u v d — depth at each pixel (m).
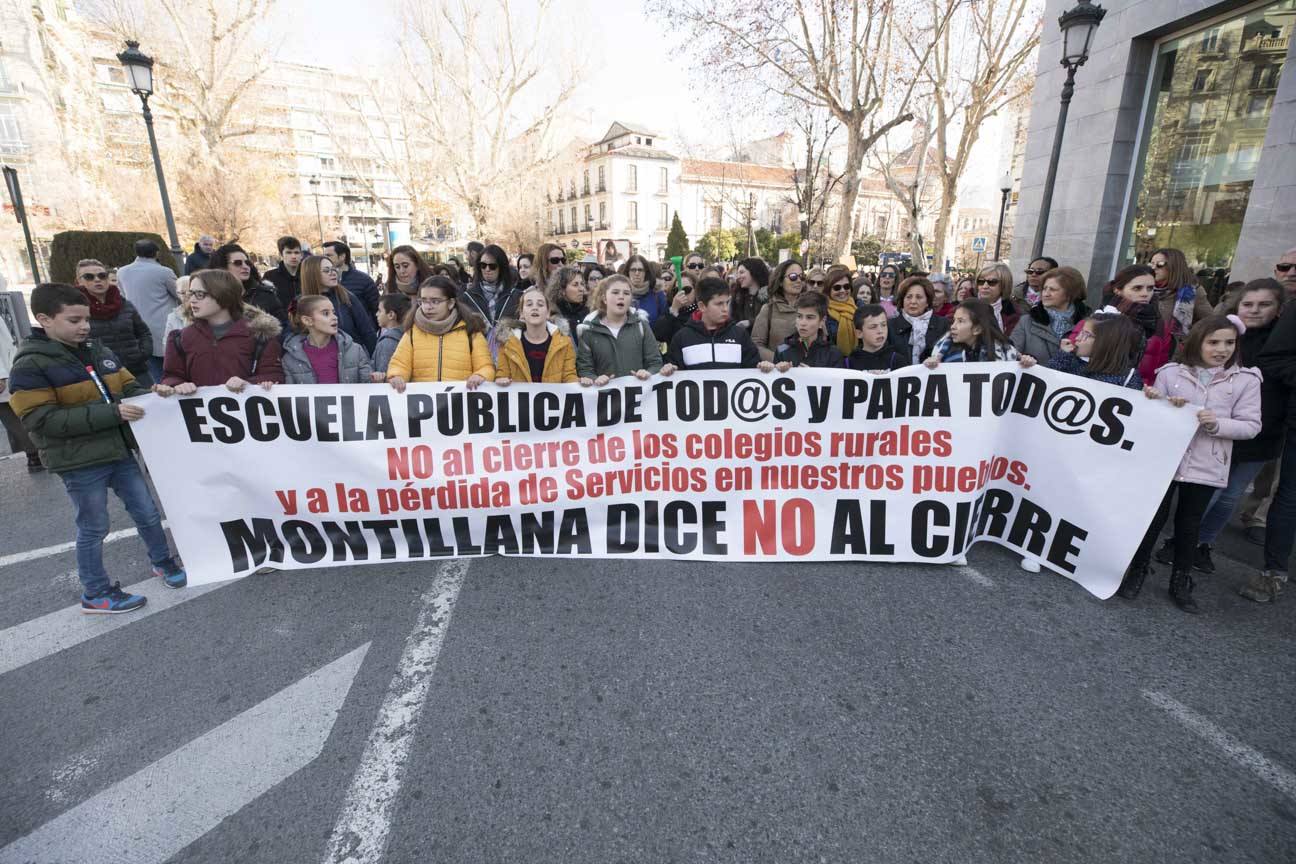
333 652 2.79
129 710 2.45
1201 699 2.46
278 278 5.82
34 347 2.83
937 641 2.83
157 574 3.50
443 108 29.72
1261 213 6.20
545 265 5.69
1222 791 2.04
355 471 3.48
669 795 2.03
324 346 3.67
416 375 3.61
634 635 2.89
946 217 19.12
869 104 16.55
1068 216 9.07
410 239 34.31
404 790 2.06
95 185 27.73
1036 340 4.14
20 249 26.59
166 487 3.29
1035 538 3.49
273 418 3.38
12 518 4.46
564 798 2.02
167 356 3.34
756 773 2.12
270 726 2.35
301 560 3.54
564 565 3.59
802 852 1.84
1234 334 2.95
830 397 3.53
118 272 5.78
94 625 3.05
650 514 3.68
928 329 4.95
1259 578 3.16
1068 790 2.05
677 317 5.64
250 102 29.22
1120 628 2.93
